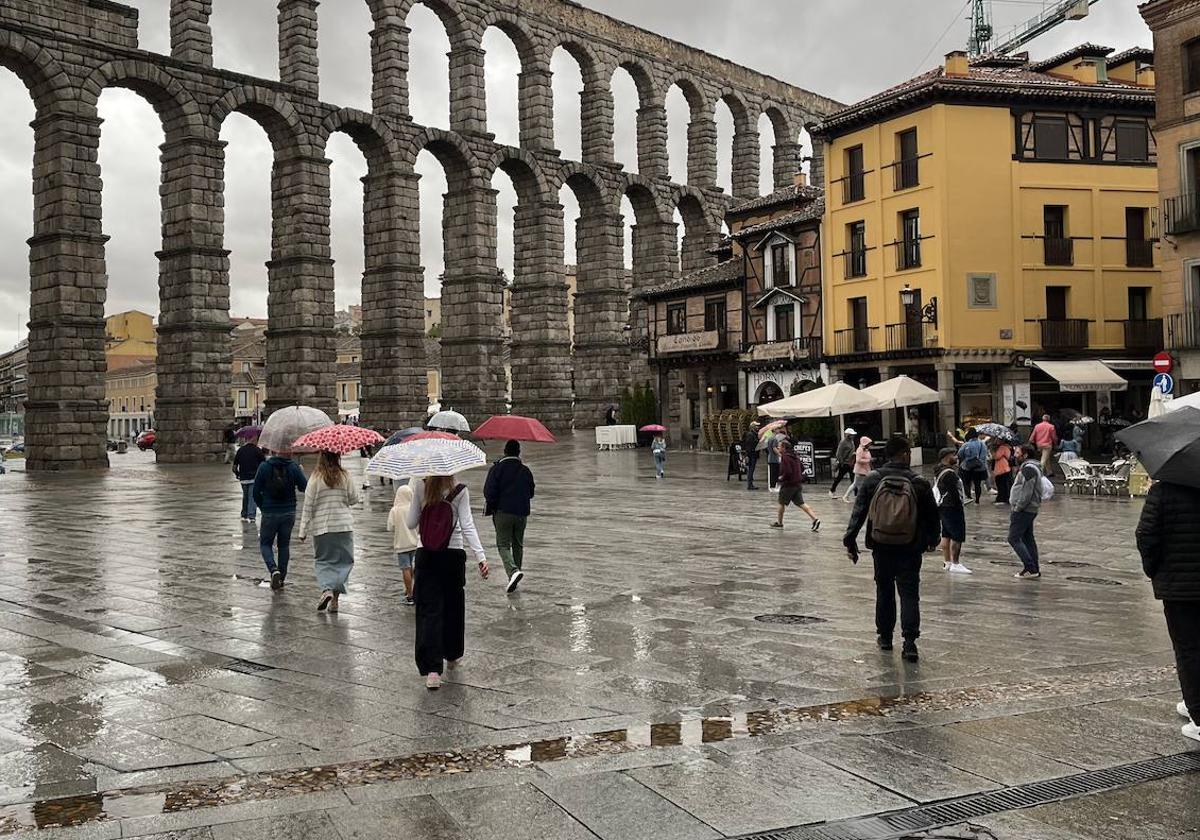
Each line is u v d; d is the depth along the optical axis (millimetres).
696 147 81812
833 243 47688
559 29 69750
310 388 54938
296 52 55531
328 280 56000
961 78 42062
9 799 6539
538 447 58062
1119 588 15086
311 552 18797
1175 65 34594
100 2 47344
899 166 44031
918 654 10484
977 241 42344
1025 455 16094
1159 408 28688
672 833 5969
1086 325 43375
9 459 57062
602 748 7531
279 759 7336
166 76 49625
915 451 38969
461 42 63656
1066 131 43500
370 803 6418
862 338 46500
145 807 6383
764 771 6980
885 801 6445
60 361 45000
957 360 41906
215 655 10688
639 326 77938
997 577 16141
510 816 6215
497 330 64812
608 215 73125
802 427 41688
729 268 56781
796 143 90312
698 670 10000
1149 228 44719
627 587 14938
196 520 24547
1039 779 6824
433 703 8836
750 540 20531
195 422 50250
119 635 11672
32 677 9734
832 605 13492
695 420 59125
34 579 15727
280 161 55844
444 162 64750
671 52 78375
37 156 46562
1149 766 7074
